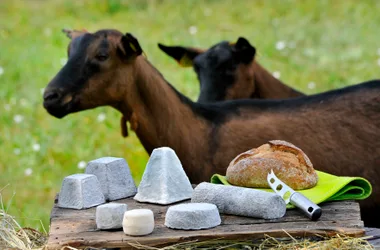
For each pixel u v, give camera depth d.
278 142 5.18
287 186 4.68
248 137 6.99
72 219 4.66
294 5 19.89
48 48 16.94
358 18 18.62
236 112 7.18
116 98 7.14
